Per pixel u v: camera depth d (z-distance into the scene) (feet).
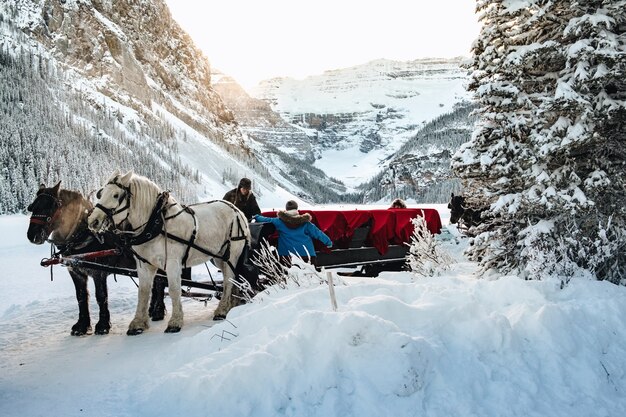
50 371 17.62
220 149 632.79
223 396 13.70
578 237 22.97
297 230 26.20
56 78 474.90
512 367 15.21
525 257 23.88
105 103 506.07
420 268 26.50
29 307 29.63
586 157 23.82
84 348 20.33
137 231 21.47
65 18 608.19
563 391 14.55
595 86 23.13
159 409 14.01
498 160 24.16
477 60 25.71
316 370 14.16
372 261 31.50
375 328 14.98
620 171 23.38
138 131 495.82
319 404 13.44
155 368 17.10
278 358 14.67
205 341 17.76
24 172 232.53
